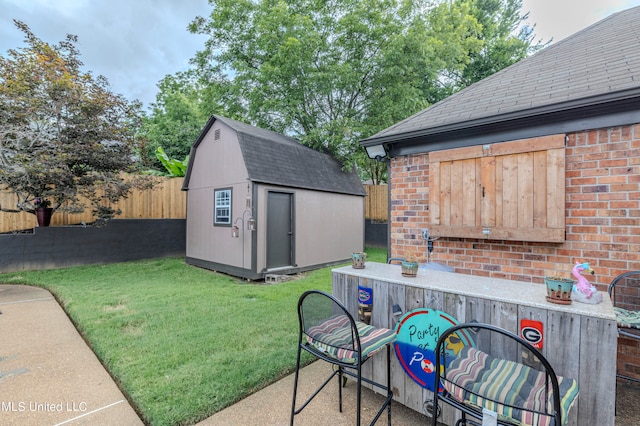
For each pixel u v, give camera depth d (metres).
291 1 11.27
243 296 4.95
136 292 5.10
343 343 1.79
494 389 1.31
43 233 6.84
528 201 2.88
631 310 2.45
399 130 3.72
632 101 2.40
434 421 1.46
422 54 10.04
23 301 4.69
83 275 6.39
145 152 7.84
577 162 2.70
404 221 3.81
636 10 4.21
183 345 3.05
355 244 9.32
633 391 2.36
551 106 2.66
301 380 2.51
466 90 4.11
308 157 8.44
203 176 7.79
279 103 10.37
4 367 2.71
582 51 3.56
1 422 1.97
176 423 1.94
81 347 3.12
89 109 6.36
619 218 2.52
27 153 5.76
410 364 1.97
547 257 2.86
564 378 1.41
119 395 2.29
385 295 2.11
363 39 10.73
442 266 3.02
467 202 3.24
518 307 1.62
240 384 2.36
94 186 6.91
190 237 8.17
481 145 3.17
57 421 1.99
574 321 1.47
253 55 11.94
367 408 2.14
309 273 7.27
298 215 7.43
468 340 1.76
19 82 5.63
